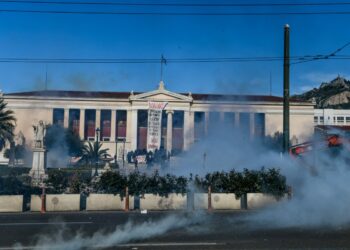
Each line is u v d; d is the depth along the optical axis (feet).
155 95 310.24
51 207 61.00
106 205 62.34
